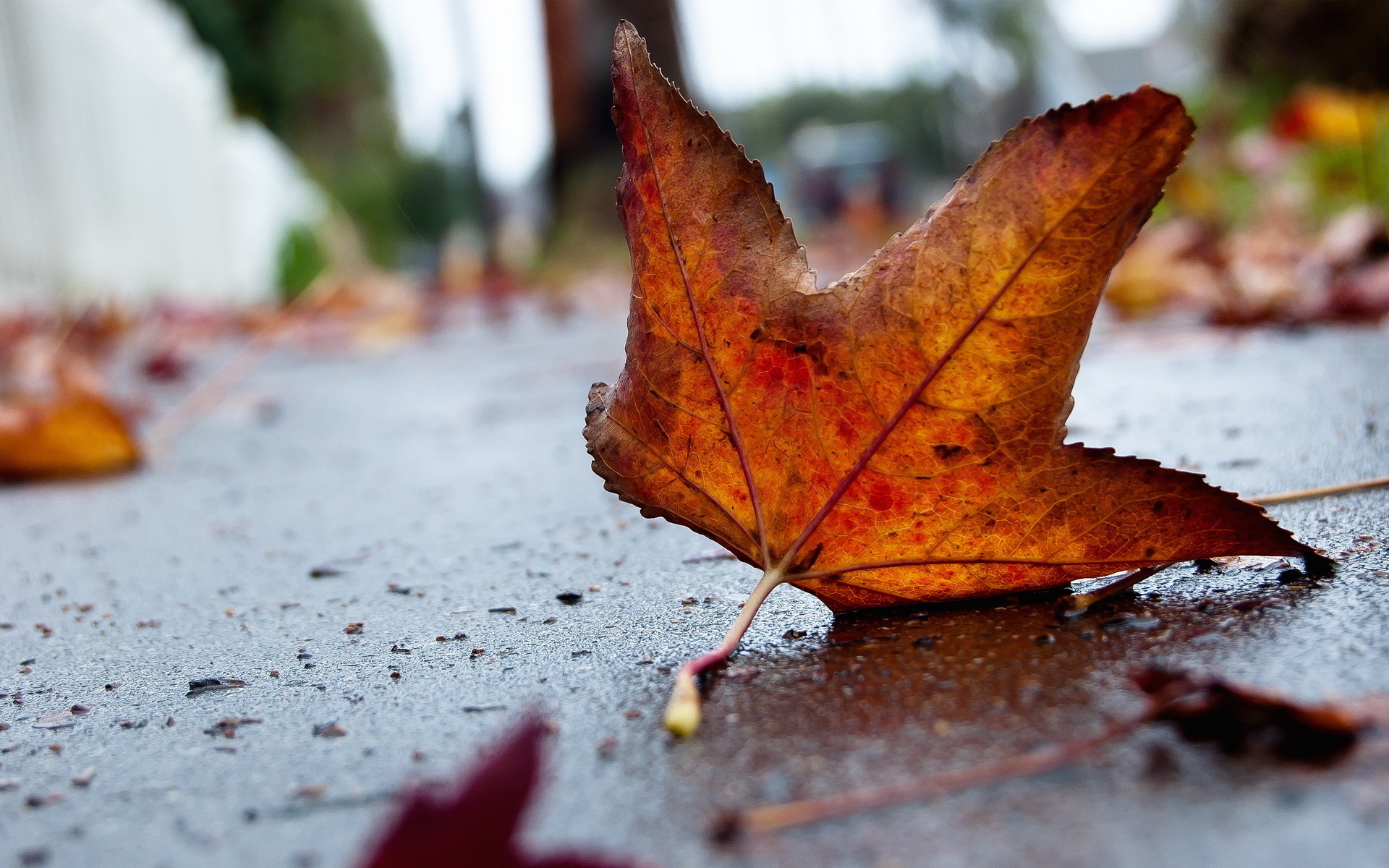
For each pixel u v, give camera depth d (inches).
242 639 12.8
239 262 129.6
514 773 6.5
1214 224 42.3
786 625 11.1
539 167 176.9
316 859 7.9
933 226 9.9
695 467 10.5
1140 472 9.9
